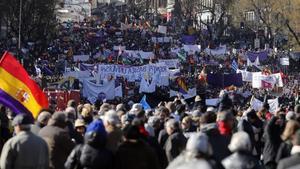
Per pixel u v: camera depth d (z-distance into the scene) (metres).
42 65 88.62
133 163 18.09
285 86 81.31
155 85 63.91
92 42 150.62
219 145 21.00
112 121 20.12
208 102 57.50
